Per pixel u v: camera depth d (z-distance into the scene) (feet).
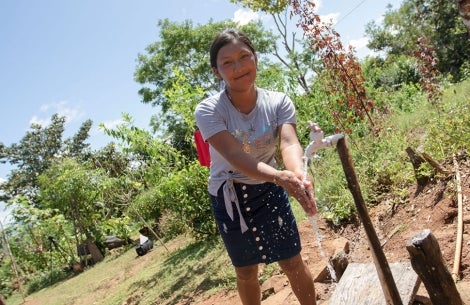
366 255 14.30
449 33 103.45
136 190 41.16
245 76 8.47
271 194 9.22
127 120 25.66
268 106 9.08
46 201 48.80
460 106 22.00
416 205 15.33
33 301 33.50
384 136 23.65
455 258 11.06
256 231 9.28
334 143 6.56
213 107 8.80
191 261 23.59
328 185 20.08
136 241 46.47
